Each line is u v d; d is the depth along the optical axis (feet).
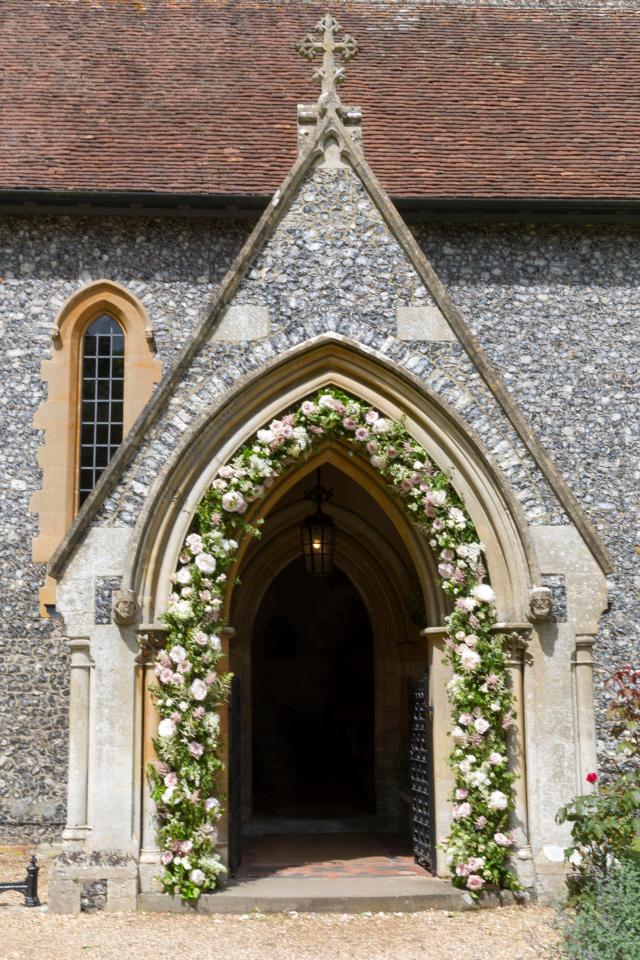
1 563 31.58
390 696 34.78
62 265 33.09
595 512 32.86
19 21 40.60
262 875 24.39
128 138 35.19
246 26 41.70
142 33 40.70
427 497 23.49
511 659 23.25
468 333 24.21
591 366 33.65
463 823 22.67
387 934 19.88
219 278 33.22
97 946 18.93
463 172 34.55
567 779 22.89
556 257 34.27
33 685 30.91
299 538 35.01
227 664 23.95
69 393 32.53
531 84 39.91
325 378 24.16
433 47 41.60
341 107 25.38
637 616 32.30
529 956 18.30
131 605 22.16
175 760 22.12
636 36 43.55
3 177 32.71
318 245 24.56
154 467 23.20
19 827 30.12
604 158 35.96
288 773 52.08
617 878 19.81
